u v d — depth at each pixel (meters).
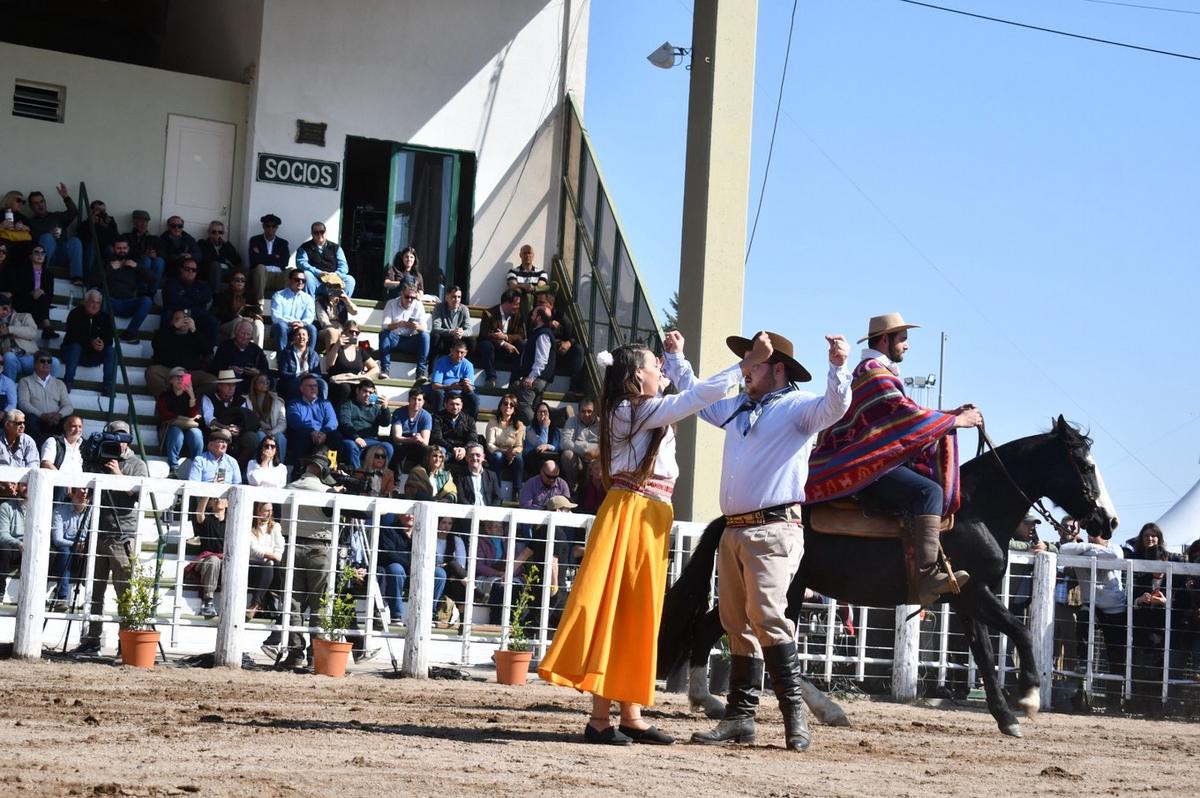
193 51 19.28
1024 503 9.14
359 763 5.64
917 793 5.71
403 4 17.36
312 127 17.00
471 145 17.59
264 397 14.02
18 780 4.86
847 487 8.15
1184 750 8.52
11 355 13.67
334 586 10.91
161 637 11.57
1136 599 12.21
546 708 8.76
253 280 16.06
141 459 12.29
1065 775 6.70
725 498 7.02
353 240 17.27
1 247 14.50
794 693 7.02
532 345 15.98
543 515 11.38
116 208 16.95
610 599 6.51
